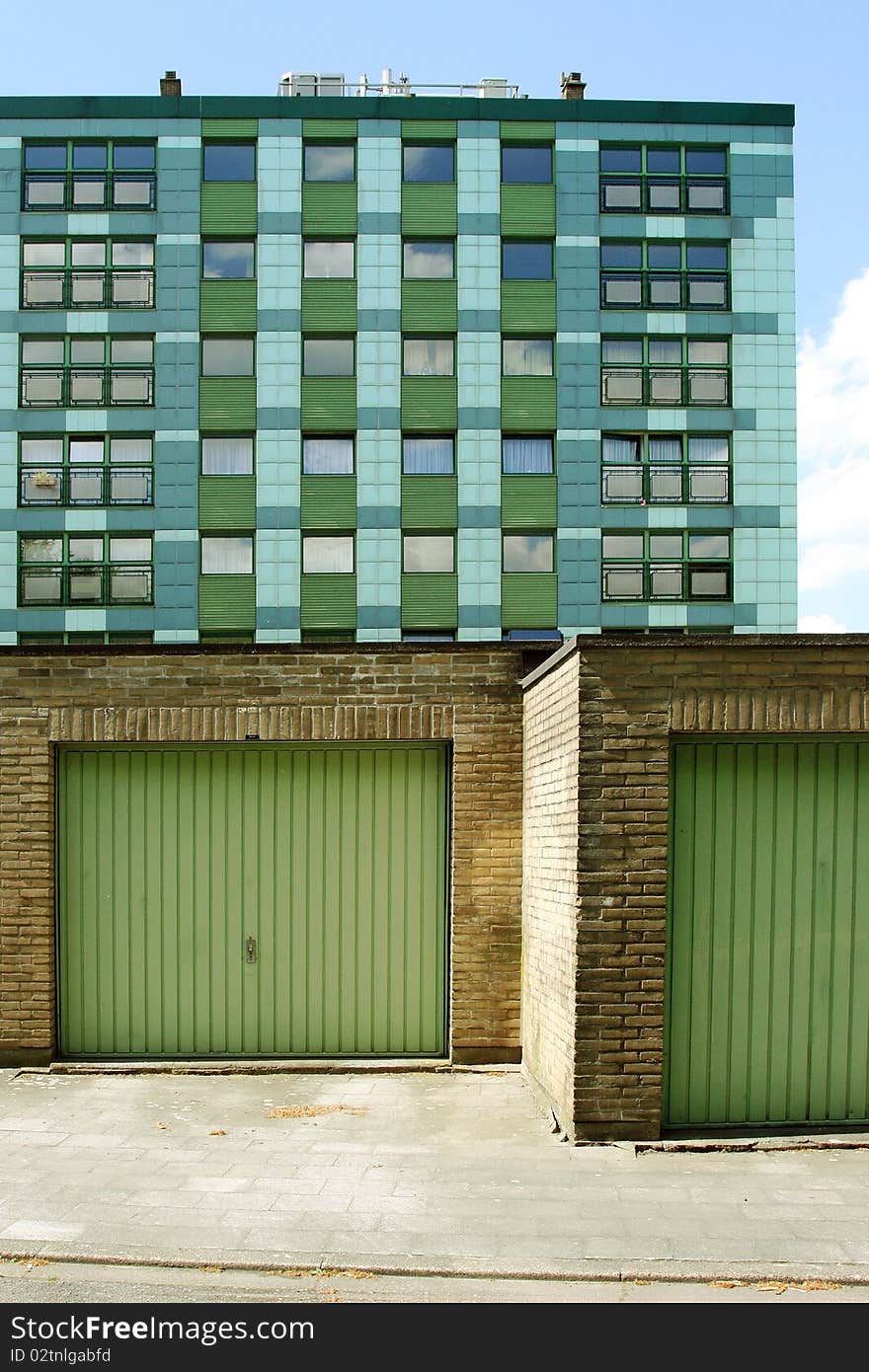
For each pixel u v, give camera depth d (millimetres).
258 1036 9430
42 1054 9281
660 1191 6410
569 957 7484
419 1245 5645
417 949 9500
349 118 36562
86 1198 6305
